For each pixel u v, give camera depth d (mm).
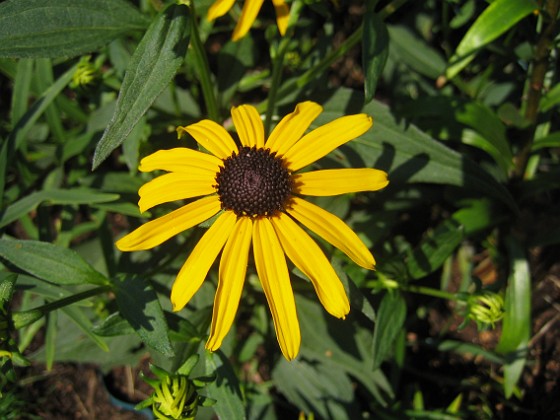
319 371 212
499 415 227
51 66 206
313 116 156
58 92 193
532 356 230
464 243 237
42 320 209
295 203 149
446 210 247
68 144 204
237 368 217
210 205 148
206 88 185
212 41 274
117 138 137
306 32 235
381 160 182
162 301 194
